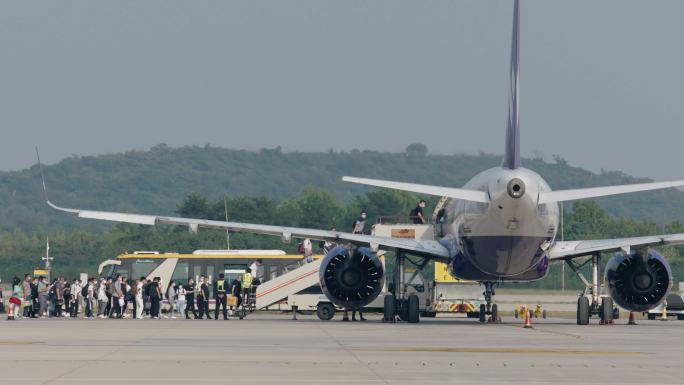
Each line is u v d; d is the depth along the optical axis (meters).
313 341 104.19
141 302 186.50
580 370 73.81
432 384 64.50
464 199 130.75
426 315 187.50
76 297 196.75
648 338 112.94
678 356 86.69
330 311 179.38
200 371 71.31
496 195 130.50
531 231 132.88
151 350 89.81
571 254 148.00
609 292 152.00
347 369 73.19
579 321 149.12
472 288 182.25
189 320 172.00
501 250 136.00
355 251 149.62
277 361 79.12
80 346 94.81
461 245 142.62
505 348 95.12
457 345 98.81
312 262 186.25
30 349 90.69
